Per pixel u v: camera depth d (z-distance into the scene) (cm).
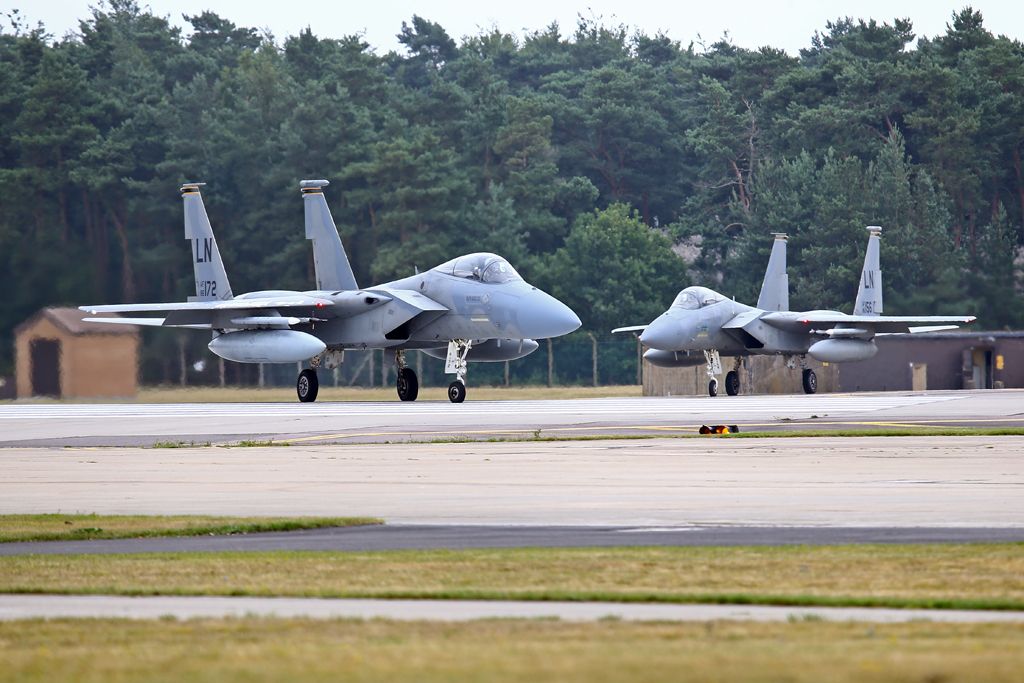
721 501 5400
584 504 5375
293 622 3081
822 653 2586
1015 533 4459
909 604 3281
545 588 3547
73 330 19650
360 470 6856
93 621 3147
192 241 17862
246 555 4203
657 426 10081
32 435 10069
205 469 7056
